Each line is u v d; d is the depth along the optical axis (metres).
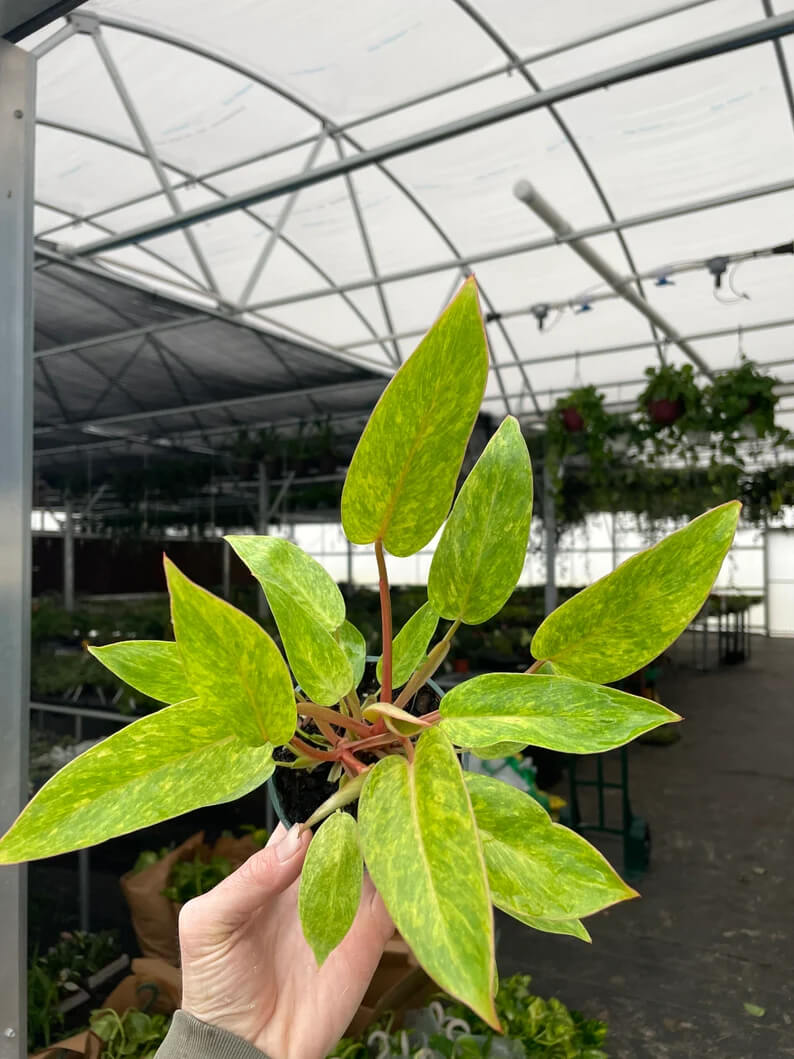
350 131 3.63
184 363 6.56
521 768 3.02
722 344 6.32
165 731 0.49
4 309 1.48
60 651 6.71
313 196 4.20
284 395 7.48
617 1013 2.99
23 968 1.44
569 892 0.44
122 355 6.34
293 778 0.68
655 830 4.91
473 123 2.87
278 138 3.67
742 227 4.49
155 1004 2.37
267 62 3.11
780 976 3.21
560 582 13.41
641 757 6.75
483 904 0.35
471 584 0.60
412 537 0.55
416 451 0.50
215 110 3.43
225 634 0.40
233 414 8.62
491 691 0.49
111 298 4.99
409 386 0.47
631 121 3.58
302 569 0.68
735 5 2.80
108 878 3.82
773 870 4.25
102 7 2.68
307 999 0.71
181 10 2.74
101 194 4.13
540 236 4.64
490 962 0.33
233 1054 0.65
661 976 3.24
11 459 1.48
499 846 0.47
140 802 0.46
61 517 11.96
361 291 5.33
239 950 0.67
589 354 6.43
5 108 1.48
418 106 3.45
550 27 2.93
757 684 10.87
